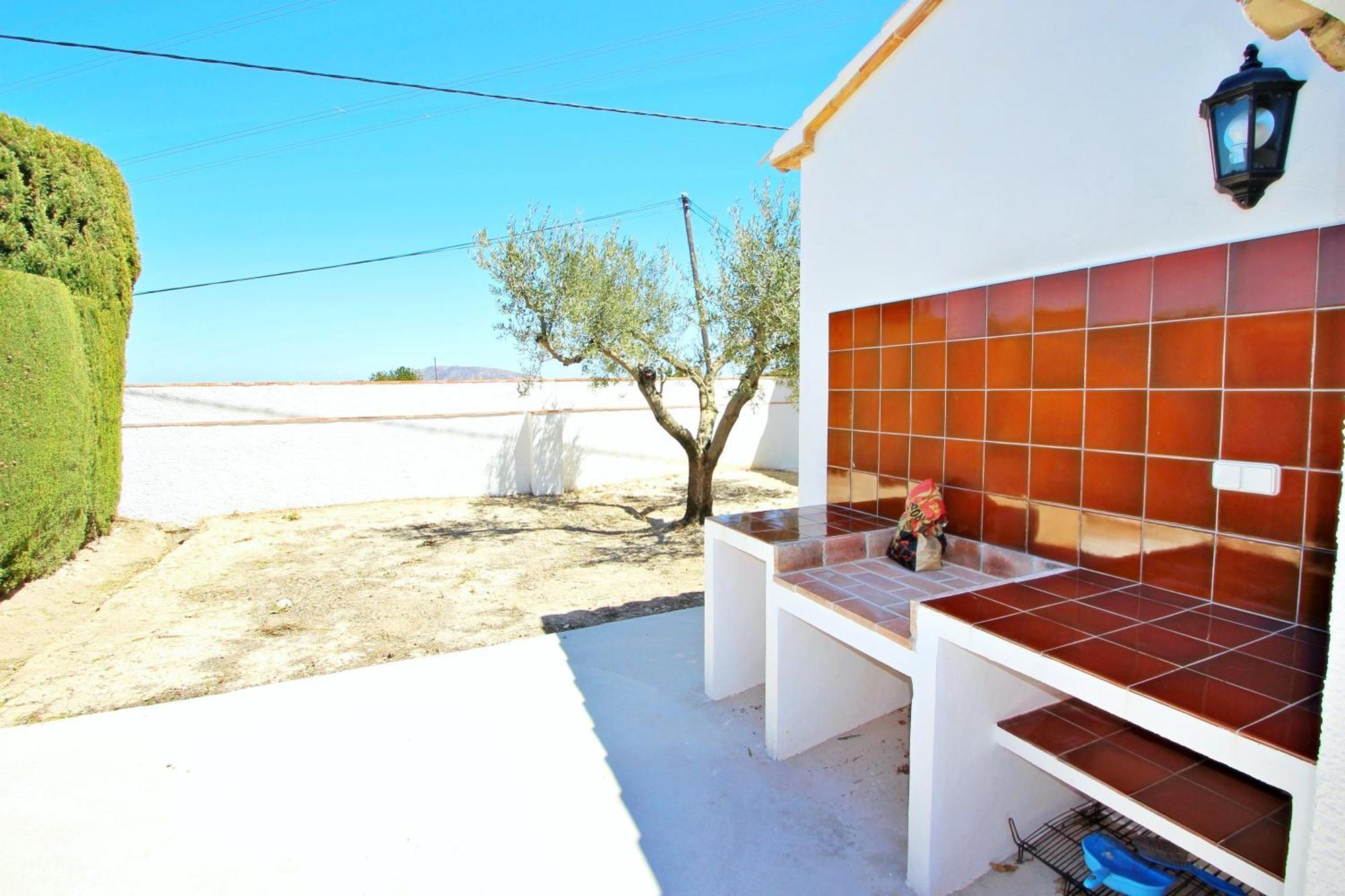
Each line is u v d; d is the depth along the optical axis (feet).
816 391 14.71
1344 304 6.33
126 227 28.84
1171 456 7.92
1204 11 7.34
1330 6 3.98
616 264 28.96
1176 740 5.27
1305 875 4.31
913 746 7.98
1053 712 8.41
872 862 8.63
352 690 13.80
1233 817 6.26
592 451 45.47
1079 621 7.13
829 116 13.74
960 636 7.22
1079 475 9.07
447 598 21.43
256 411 39.14
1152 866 7.56
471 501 40.32
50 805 9.96
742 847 8.95
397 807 9.84
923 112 11.41
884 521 12.63
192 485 34.73
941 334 11.27
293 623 19.08
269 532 31.94
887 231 12.39
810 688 11.30
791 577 10.66
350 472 38.81
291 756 11.26
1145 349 8.14
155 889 8.24
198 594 22.17
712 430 32.86
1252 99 6.59
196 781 10.55
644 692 13.58
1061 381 9.24
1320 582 6.66
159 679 15.17
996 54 9.98
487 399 46.52
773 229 25.61
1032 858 8.45
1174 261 7.77
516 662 15.20
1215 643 6.51
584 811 9.73
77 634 18.34
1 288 19.25
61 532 22.95
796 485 45.34
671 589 22.24
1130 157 8.20
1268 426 6.98
